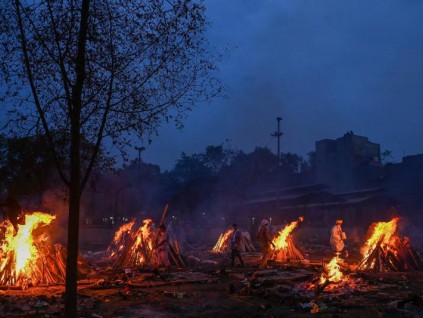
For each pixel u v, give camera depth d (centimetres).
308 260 1855
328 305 927
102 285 1212
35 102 632
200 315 851
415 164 4497
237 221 3894
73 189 632
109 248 2344
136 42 693
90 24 674
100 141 662
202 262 1886
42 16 661
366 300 983
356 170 5112
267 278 1278
